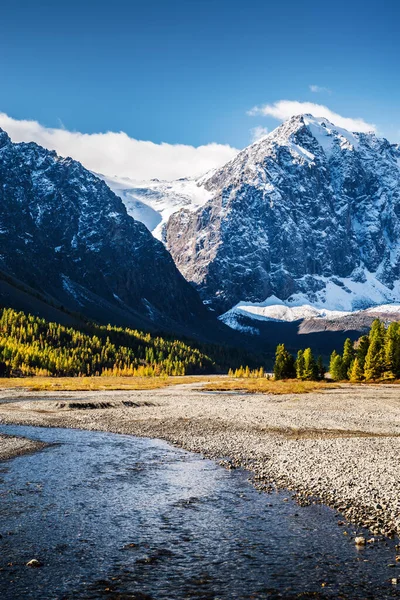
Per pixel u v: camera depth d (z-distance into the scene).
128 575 18.12
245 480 31.23
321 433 50.50
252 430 52.66
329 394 103.62
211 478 31.81
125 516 24.38
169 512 24.98
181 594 16.73
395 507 25.06
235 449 41.38
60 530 22.47
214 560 19.39
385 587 17.14
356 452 38.50
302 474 31.83
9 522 23.41
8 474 32.56
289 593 16.78
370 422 58.81
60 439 47.62
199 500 26.95
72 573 18.28
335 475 31.22
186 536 21.83
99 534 22.02
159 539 21.48
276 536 21.78
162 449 42.12
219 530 22.53
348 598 16.42
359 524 23.19
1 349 197.88
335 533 22.09
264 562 19.19
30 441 45.56
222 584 17.42
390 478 30.23
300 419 61.47
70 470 33.91
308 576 18.00
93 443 45.25
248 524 23.28
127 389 133.25
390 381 136.25
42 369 195.12
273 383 148.62
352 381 143.50
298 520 23.78
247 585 17.34
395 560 19.27
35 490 28.75
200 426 56.00
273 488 29.33
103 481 30.98
